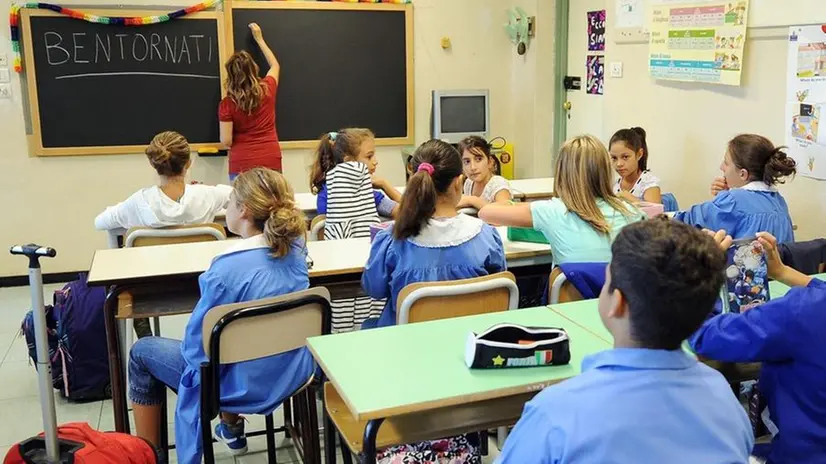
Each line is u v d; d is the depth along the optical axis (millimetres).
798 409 1632
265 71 5605
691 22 4098
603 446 1080
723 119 3969
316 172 3760
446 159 2373
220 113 5047
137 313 2619
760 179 2955
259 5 5492
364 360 1770
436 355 1796
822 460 1601
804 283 1817
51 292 5227
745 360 1640
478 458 2018
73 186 5395
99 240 5504
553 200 2672
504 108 6355
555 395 1146
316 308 2303
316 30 5660
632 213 2564
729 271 1816
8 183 5273
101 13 5211
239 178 2314
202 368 2166
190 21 5371
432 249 2367
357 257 2812
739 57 3787
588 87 5797
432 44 6012
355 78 5828
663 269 1115
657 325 1129
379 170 6074
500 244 2518
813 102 3377
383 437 1803
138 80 5355
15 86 5160
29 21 5078
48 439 2088
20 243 5367
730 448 1140
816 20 3336
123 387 2672
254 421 3305
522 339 1769
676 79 4266
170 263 2730
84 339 3393
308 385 2371
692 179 4242
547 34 5980
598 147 2555
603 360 1170
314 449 2527
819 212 3400
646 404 1105
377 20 5797
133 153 5445
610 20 4844
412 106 6027
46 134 5250
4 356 4012
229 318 2121
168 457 2809
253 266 2240
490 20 6129
